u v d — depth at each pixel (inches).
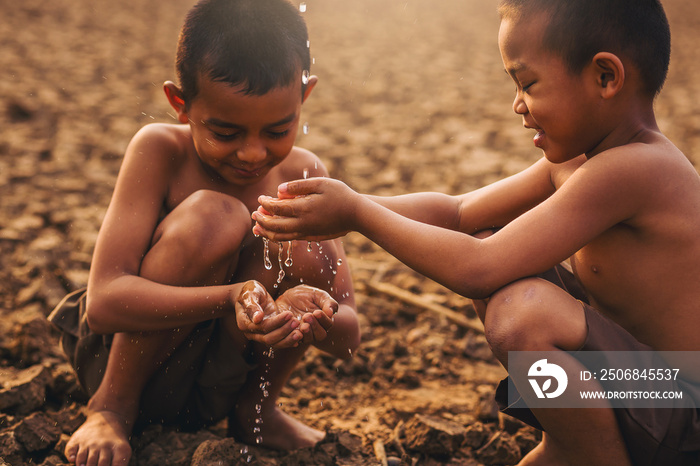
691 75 286.0
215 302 64.2
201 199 65.8
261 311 60.5
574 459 59.7
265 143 66.2
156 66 261.4
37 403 78.1
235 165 67.1
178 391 71.2
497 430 82.3
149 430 73.0
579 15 57.3
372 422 83.4
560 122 60.2
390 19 417.1
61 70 241.1
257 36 62.9
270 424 74.1
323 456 72.8
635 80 59.4
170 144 71.0
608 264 61.4
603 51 57.6
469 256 58.3
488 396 85.0
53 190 149.0
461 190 166.1
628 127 60.9
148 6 384.8
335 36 353.4
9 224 129.8
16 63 241.4
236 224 65.4
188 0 418.3
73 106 205.5
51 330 97.4
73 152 171.5
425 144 200.1
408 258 60.2
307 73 68.6
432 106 239.0
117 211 68.1
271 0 66.6
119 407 70.1
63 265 115.8
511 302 57.8
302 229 61.8
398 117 225.3
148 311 64.1
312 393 90.0
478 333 107.4
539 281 58.8
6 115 191.5
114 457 66.0
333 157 184.2
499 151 197.3
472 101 246.8
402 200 72.3
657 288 59.6
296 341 60.7
